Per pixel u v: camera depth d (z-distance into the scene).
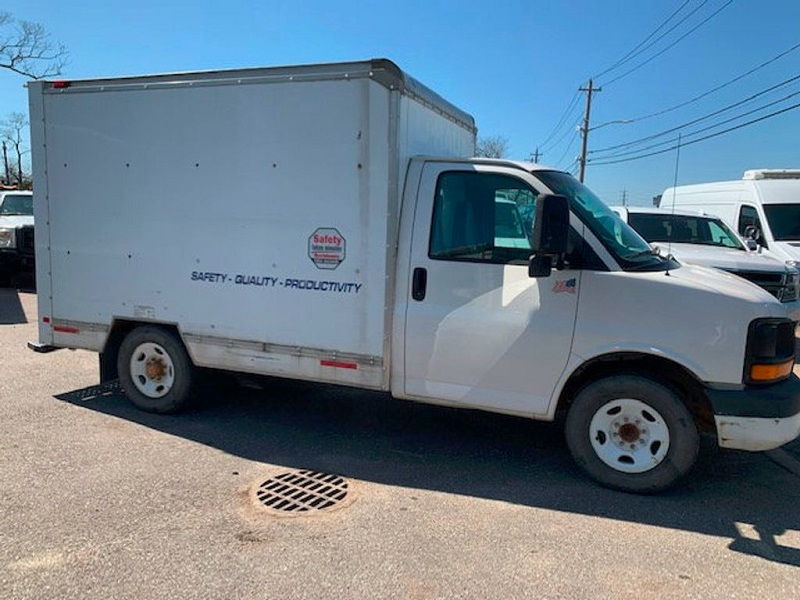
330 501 4.02
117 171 5.36
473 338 4.42
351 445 5.01
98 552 3.35
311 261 4.78
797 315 8.08
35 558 3.28
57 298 5.80
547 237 3.91
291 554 3.38
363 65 4.44
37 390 6.24
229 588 3.07
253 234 4.94
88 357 7.57
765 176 11.68
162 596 2.99
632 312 4.11
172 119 5.09
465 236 4.44
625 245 4.41
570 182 4.60
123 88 5.22
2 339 8.55
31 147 5.69
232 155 4.92
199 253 5.15
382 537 3.58
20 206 14.64
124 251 5.44
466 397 4.52
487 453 4.90
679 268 4.51
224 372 5.93
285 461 4.65
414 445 5.04
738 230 11.39
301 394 6.31
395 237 4.55
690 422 4.09
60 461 4.52
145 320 5.45
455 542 3.55
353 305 4.69
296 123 4.69
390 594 3.05
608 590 3.12
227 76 4.85
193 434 5.15
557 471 4.58
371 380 4.72
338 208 4.65
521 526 3.75
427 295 4.51
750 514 3.96
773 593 3.12
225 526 3.66
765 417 3.93
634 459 4.22
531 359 4.32
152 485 4.17
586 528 3.74
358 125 4.52
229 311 5.11
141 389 5.62
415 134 4.75
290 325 4.91
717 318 3.97
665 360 4.16
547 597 3.06
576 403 4.33
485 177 4.42
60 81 5.44
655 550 3.51
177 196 5.16
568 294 4.21
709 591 3.12
